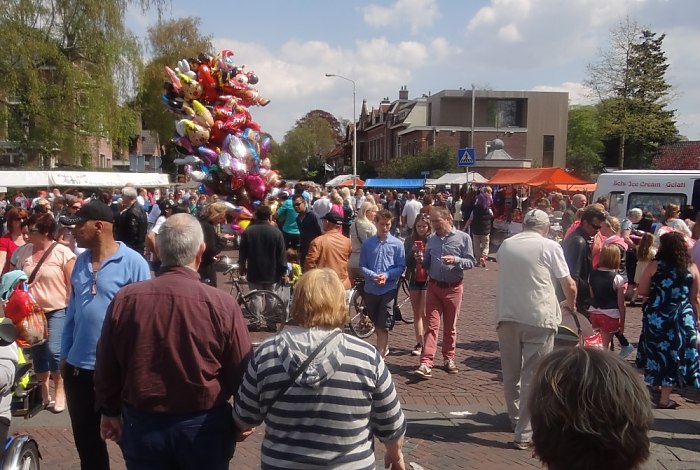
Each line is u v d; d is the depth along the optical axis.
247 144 19.78
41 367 5.69
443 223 6.99
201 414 2.79
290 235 13.44
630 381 1.45
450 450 5.07
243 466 4.75
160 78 42.44
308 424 2.57
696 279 6.09
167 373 2.75
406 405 6.18
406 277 10.52
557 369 1.50
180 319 2.77
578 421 1.42
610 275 7.27
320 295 2.69
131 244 9.04
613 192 16.42
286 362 2.59
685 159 47.12
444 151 44.88
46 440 5.12
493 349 8.44
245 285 12.27
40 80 24.89
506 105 54.88
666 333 6.09
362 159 72.69
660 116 39.66
